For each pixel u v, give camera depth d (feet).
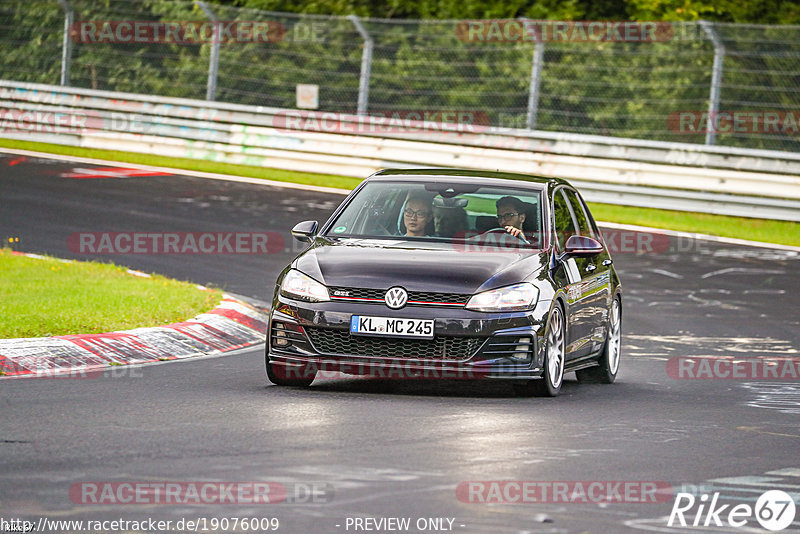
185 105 315.17
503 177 122.72
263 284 176.86
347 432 86.63
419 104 365.40
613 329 126.82
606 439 88.17
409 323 102.83
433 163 289.94
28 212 227.20
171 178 279.49
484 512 66.23
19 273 163.63
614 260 215.31
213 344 133.28
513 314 104.01
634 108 347.77
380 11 385.29
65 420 88.33
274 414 93.15
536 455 81.25
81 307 137.18
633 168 274.98
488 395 108.17
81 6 378.53
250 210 243.81
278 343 106.52
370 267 106.22
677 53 297.12
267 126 310.24
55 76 381.19
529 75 354.33
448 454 80.23
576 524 64.69
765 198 264.11
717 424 96.99
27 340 118.01
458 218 116.88
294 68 366.84
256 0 379.14
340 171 296.71
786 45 343.67
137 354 122.83
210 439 82.89
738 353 142.92
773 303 181.47
